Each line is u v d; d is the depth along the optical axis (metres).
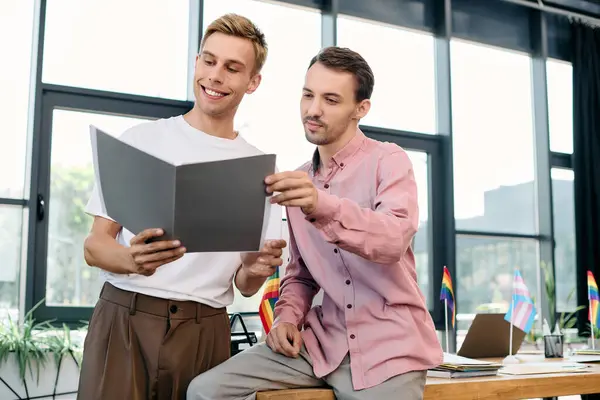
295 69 5.39
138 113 4.73
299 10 5.49
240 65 1.82
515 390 1.99
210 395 1.65
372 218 1.52
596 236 6.29
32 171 4.36
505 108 6.35
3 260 4.35
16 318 4.31
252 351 1.77
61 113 4.55
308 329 1.82
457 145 6.08
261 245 1.48
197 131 1.85
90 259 1.66
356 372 1.65
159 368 1.70
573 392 2.13
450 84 5.90
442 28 5.97
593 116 6.47
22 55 4.53
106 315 1.74
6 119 4.45
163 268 1.74
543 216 6.26
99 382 1.69
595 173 6.37
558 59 6.61
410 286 1.69
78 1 4.70
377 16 5.79
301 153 5.27
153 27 4.91
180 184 1.34
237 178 1.39
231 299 1.87
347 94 1.74
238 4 5.24
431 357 1.66
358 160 1.79
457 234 5.90
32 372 3.75
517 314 3.27
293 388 1.74
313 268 1.78
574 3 6.43
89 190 4.58
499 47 6.36
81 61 4.66
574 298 6.41
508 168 6.27
